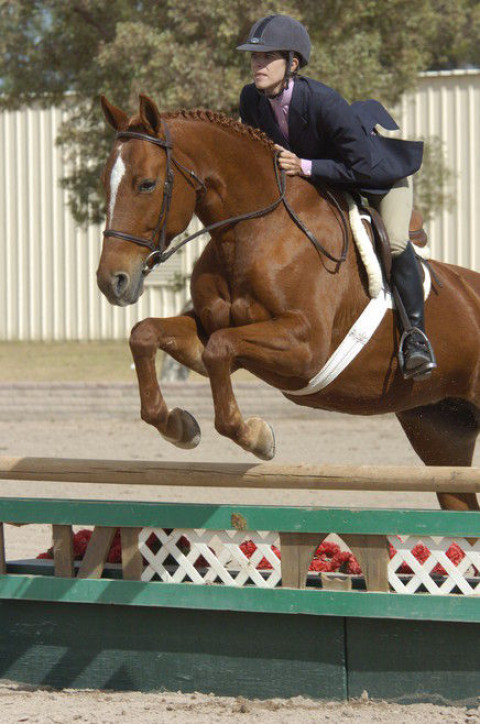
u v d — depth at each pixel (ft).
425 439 33.88
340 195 28.66
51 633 28.58
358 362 28.43
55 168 164.04
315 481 25.91
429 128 143.64
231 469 26.45
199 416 92.48
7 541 46.29
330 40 98.37
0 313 168.04
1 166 167.22
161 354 134.72
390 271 28.68
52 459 27.81
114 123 26.45
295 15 92.07
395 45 105.70
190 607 26.91
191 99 90.22
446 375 30.68
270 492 60.70
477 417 33.27
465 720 24.57
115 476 27.12
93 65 101.71
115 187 25.59
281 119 28.45
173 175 25.96
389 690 26.22
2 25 103.50
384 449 76.23
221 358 24.82
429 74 143.13
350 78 93.91
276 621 26.94
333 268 27.53
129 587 27.37
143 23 96.63
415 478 25.16
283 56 27.91
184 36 95.50
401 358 28.48
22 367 127.13
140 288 25.66
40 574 28.81
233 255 27.04
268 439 26.23
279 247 26.81
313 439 82.38
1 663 28.94
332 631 26.58
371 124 28.32
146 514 27.25
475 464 69.56
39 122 164.45
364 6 98.68
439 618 25.30
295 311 26.50
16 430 89.20
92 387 97.66
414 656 26.05
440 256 144.97
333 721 24.88
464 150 142.72
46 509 28.04
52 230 164.76
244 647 27.17
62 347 152.97
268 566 29.43
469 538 25.45
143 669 27.86
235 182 27.12
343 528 25.91
